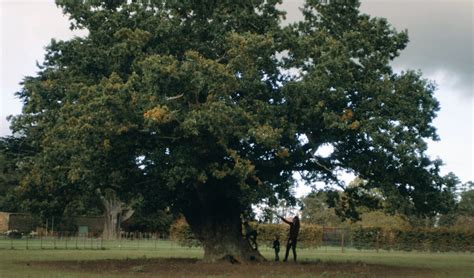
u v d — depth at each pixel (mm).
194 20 27156
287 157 25500
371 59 26938
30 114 28672
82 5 27281
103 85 23719
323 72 24672
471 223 80812
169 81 23016
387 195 26359
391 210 27047
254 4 27203
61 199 30688
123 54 25672
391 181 26422
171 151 24828
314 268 25578
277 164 26375
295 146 26047
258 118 24203
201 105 23422
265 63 24906
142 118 23094
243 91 25016
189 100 23953
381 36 27688
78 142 24250
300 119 25531
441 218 80188
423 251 62000
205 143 23922
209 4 27016
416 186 26984
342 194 30422
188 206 28625
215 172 23891
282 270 24547
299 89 24734
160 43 26453
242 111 23172
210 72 22922
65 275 21469
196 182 26281
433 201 27188
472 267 30500
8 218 74250
